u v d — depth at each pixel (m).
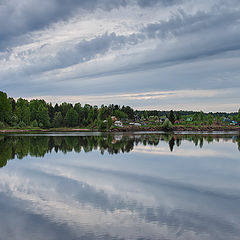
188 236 11.24
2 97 133.88
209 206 15.21
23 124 144.25
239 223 12.68
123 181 21.53
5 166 28.42
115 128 156.88
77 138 78.62
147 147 50.38
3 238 10.99
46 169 26.78
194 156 37.38
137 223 12.59
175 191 18.52
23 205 15.12
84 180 21.80
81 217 13.30
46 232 11.55
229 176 23.72
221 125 187.12
